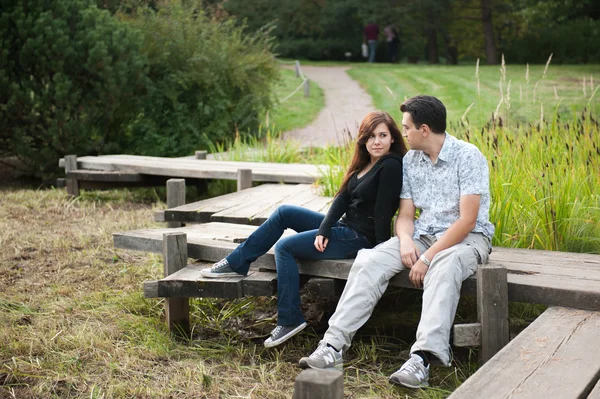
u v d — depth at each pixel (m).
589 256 4.61
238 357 4.25
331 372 2.41
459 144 4.03
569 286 3.73
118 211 8.87
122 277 5.88
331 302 5.16
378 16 33.19
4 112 10.68
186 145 13.27
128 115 12.45
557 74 21.86
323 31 39.03
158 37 13.13
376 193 4.20
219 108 13.57
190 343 4.49
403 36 38.41
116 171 9.59
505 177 5.66
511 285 3.84
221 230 5.42
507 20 34.47
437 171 4.08
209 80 13.23
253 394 3.69
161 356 4.25
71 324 4.73
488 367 2.94
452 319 3.75
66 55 10.73
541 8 31.19
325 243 4.23
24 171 11.52
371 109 18.72
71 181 9.68
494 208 5.27
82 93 11.27
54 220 8.23
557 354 3.07
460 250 3.84
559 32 32.88
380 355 4.25
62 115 10.71
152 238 4.96
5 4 10.89
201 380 3.80
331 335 3.81
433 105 4.00
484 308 3.73
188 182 9.99
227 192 10.26
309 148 11.41
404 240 4.02
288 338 4.23
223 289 4.30
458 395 2.66
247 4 37.50
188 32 13.69
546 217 5.20
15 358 4.11
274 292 4.33
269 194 7.32
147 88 12.30
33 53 10.66
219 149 11.70
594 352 3.08
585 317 3.55
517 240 5.23
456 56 37.12
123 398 3.64
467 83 20.81
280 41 38.69
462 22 34.84
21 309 5.02
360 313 3.86
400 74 25.28
